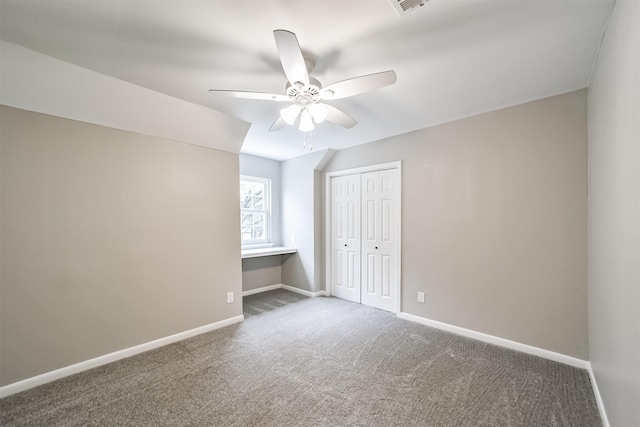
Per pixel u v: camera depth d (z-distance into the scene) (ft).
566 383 6.46
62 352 6.79
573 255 7.22
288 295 14.25
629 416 3.92
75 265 7.01
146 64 6.05
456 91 7.29
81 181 7.09
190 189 9.30
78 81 6.40
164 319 8.63
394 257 11.46
